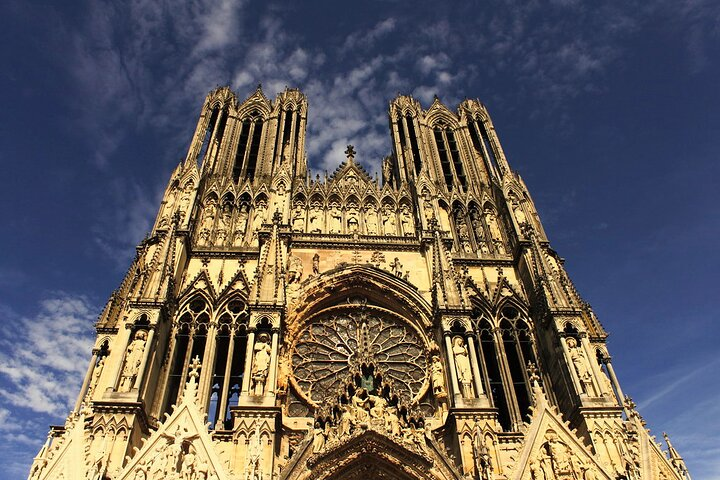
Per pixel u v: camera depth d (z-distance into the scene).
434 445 32.12
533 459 31.06
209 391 37.00
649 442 32.41
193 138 54.53
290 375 38.66
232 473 29.47
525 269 45.03
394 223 49.69
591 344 41.69
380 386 34.75
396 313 43.12
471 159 57.25
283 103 61.44
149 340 35.12
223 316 40.84
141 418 32.41
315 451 31.80
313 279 42.75
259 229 47.00
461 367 36.50
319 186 51.88
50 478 28.30
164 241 41.28
